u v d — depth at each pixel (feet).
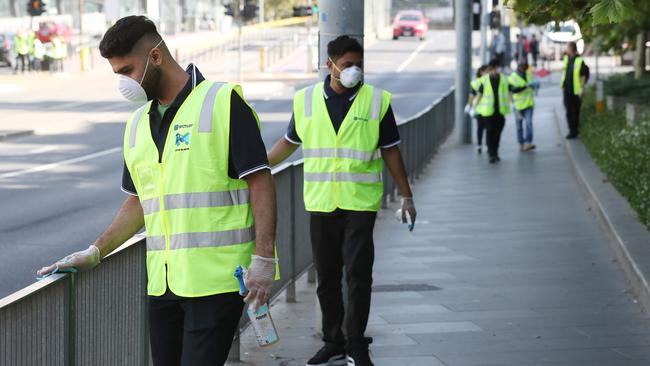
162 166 27.43
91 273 30.27
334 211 42.96
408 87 309.01
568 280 63.67
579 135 154.51
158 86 27.27
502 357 46.62
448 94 185.78
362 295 42.68
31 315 26.45
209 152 27.12
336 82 43.04
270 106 238.68
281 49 417.49
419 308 56.65
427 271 67.56
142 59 26.73
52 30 336.70
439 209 97.76
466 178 122.52
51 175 124.06
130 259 33.81
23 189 111.34
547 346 48.42
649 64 201.36
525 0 59.36
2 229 85.05
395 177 44.14
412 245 78.07
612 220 77.92
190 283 27.09
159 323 28.27
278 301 57.88
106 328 31.65
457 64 166.20
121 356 33.12
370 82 327.47
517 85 150.51
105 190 110.83
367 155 42.78
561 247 75.72
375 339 50.03
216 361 27.20
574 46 152.76
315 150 43.16
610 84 170.30
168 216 27.43
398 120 208.74
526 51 383.24
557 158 141.90
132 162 28.12
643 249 65.46
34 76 318.24
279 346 48.29
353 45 42.75
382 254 74.38
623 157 97.25
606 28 135.13
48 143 164.35
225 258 27.27
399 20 527.81
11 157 144.25
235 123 27.17
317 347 48.19
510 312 55.36
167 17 484.74
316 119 43.14
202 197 27.20
